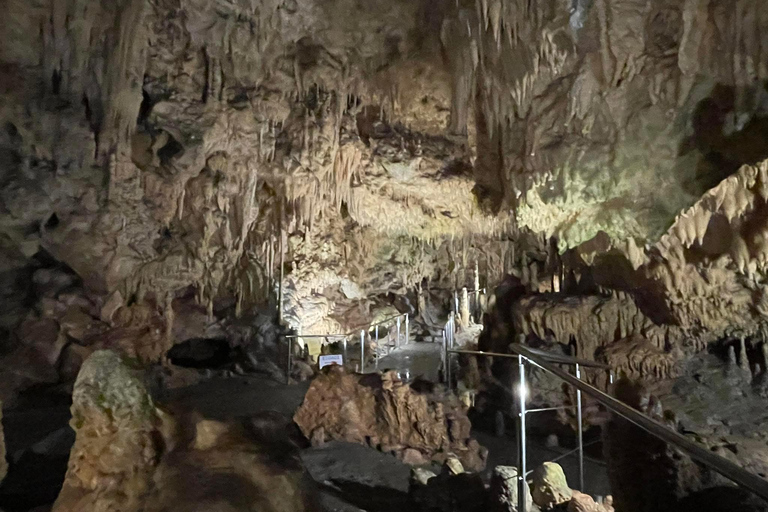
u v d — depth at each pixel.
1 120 5.63
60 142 5.99
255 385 8.05
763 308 7.20
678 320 7.85
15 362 6.48
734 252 6.38
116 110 6.22
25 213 5.97
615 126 5.40
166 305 8.16
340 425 5.47
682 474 2.34
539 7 5.04
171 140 6.88
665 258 7.07
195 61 6.71
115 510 2.01
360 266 13.43
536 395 7.72
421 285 15.40
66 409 5.99
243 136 7.28
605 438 2.87
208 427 2.32
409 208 9.84
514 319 9.05
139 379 2.51
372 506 3.97
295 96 7.44
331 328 14.09
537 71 5.52
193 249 8.18
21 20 5.52
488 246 11.21
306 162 7.82
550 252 9.56
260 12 6.16
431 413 5.46
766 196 5.34
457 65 6.27
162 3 5.96
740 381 7.83
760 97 4.39
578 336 8.23
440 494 3.96
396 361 12.28
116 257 6.82
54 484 3.82
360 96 7.76
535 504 3.81
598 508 3.43
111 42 5.96
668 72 4.90
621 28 4.86
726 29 4.35
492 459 5.98
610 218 6.30
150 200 7.00
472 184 8.22
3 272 6.64
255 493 1.94
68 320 6.94
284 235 9.98
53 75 6.02
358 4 6.18
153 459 2.27
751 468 4.93
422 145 8.27
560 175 5.85
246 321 10.05
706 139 4.97
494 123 6.64
